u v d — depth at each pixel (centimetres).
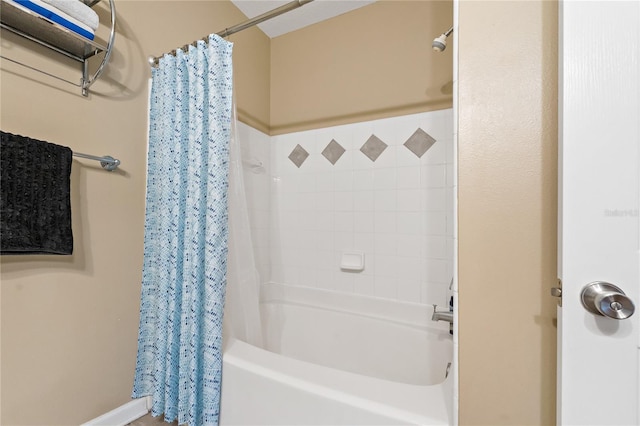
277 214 216
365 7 191
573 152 56
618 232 54
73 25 99
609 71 55
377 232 183
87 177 117
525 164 68
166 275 124
